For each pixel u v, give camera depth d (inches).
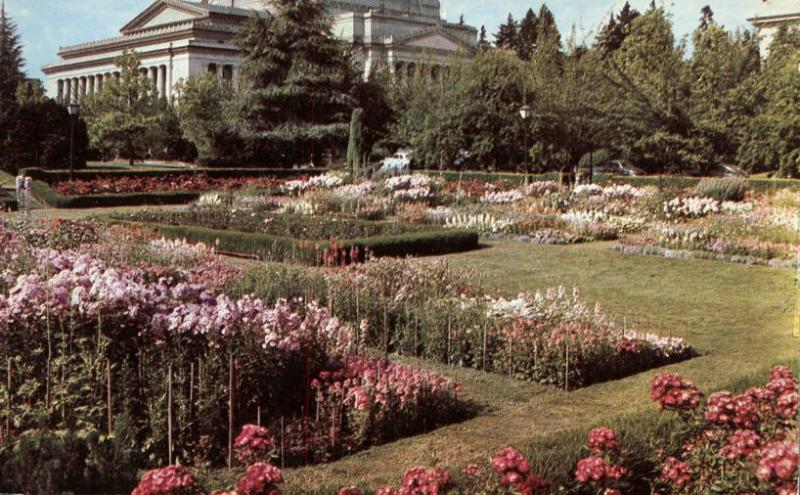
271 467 247.0
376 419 391.9
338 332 463.2
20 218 1005.2
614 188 1478.8
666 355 544.4
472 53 3051.2
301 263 917.8
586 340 502.9
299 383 417.7
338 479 338.3
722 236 1053.8
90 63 4913.9
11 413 351.3
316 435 375.9
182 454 351.9
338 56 2910.9
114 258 721.0
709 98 1815.9
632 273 896.3
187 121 3014.3
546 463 285.0
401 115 2827.3
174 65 4394.7
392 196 1503.4
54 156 2204.7
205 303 458.3
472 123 2142.0
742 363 534.9
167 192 1803.6
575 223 1223.5
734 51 1793.8
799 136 1628.9
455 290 649.6
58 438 328.2
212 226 1198.3
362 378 410.9
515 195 1485.0
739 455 277.0
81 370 380.8
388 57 4436.5
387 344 567.5
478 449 378.9
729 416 299.1
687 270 914.7
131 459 341.1
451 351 534.9
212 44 4357.8
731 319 673.0
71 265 575.5
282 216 1212.5
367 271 671.1
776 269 916.6
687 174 1859.0
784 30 1691.7
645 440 307.7
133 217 1216.8
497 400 459.2
